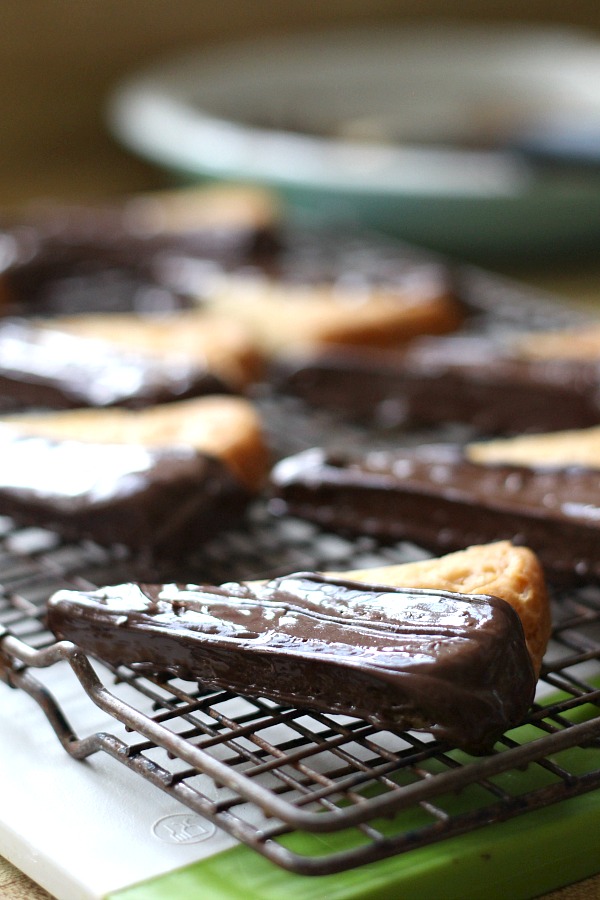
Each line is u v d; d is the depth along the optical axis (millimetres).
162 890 420
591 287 867
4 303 737
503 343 659
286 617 450
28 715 471
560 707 444
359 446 614
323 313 677
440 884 424
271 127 1034
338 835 432
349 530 536
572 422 606
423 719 429
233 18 1196
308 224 907
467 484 525
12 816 439
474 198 854
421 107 1081
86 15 1125
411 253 884
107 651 460
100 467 534
